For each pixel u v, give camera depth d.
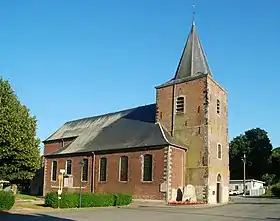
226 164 38.94
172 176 33.69
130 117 43.44
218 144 37.31
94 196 28.67
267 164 88.19
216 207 30.25
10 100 35.84
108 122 46.44
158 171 34.00
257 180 84.12
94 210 25.30
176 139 37.16
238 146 91.25
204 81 36.38
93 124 49.34
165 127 38.44
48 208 25.81
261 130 91.69
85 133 47.12
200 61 39.16
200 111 36.09
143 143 36.09
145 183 34.66
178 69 39.88
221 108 38.88
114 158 38.16
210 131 35.66
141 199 34.50
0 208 23.09
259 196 63.09
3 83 35.88
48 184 44.88
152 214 22.73
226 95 40.47
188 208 28.67
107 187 37.94
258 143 89.62
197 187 34.75
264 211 26.59
